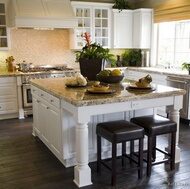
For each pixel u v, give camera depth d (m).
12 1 5.51
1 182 2.99
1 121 5.39
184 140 4.22
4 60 6.07
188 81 4.91
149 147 3.03
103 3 6.42
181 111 5.15
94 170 3.23
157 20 6.57
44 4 5.75
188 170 3.21
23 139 4.34
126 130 2.82
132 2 7.30
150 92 3.11
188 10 5.60
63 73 5.82
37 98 4.08
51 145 3.68
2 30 5.71
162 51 6.79
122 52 7.27
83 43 6.35
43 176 3.10
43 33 6.35
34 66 6.35
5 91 5.44
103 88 2.99
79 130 2.79
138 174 3.04
